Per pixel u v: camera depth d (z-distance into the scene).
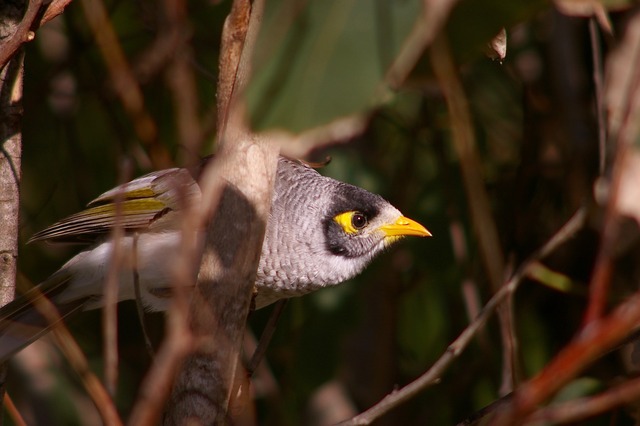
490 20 5.15
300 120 4.55
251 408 7.43
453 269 11.67
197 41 10.91
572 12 5.91
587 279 11.20
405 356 12.63
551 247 8.38
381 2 4.59
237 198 6.33
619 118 7.10
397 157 12.43
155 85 10.26
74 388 11.89
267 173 6.36
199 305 6.36
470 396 11.89
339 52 4.58
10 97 7.63
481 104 12.44
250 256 6.36
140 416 5.67
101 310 12.29
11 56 7.02
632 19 7.37
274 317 7.90
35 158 12.38
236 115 5.49
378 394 11.97
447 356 7.34
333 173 11.61
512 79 12.19
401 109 12.48
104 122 12.22
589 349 4.64
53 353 11.80
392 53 4.56
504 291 7.84
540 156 11.44
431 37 4.65
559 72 10.84
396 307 12.13
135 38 11.52
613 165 6.23
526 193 11.50
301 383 11.30
